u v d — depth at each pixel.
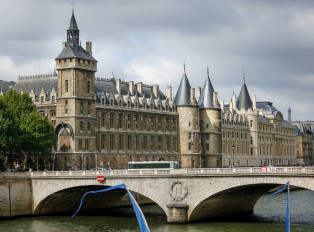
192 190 96.69
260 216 107.88
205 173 95.31
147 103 162.62
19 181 108.38
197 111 173.50
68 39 140.25
